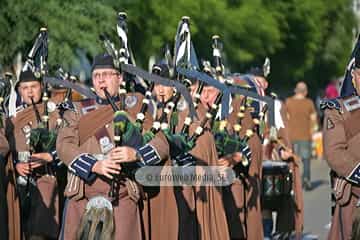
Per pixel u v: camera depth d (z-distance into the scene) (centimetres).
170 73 2358
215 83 2420
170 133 2234
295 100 5212
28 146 2620
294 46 8706
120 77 2117
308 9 8288
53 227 2625
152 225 2183
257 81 3080
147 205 2155
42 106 2677
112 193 2020
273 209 3148
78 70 4984
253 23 6894
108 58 2108
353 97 2098
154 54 5856
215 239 2500
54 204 2628
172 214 2186
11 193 2348
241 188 2789
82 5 4688
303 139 5197
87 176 2020
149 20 5806
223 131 2623
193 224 2441
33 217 2623
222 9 6350
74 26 4631
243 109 2723
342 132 2077
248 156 2662
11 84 2647
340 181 2098
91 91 2669
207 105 2595
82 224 2022
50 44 4578
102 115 2070
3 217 2295
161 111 2378
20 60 4822
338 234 2122
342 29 9900
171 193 2188
